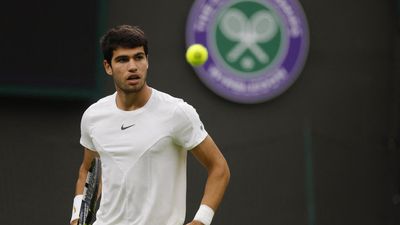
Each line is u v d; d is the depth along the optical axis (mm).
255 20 28453
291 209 28453
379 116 30312
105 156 12172
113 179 12047
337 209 29297
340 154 29453
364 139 30000
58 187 25172
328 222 29125
